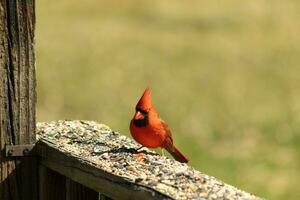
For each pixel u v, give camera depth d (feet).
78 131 17.71
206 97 55.62
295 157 42.52
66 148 15.81
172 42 77.51
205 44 76.95
